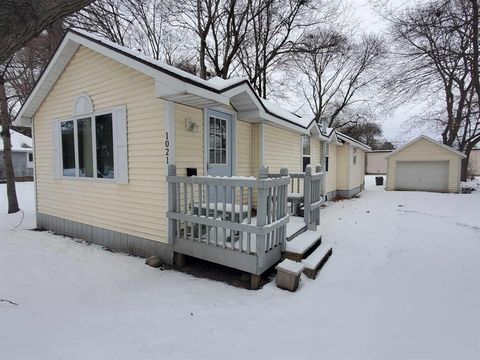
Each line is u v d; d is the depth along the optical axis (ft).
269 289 11.38
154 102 14.48
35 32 6.78
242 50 50.19
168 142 14.06
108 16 35.86
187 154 15.16
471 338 7.93
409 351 7.38
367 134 116.16
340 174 45.37
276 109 26.43
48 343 7.48
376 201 39.99
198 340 7.86
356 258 15.06
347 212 30.27
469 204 36.42
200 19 44.55
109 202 17.20
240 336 8.09
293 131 27.53
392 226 23.02
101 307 9.86
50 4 6.49
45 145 21.52
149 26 45.85
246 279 12.40
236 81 15.55
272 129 23.45
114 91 16.25
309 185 17.01
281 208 13.16
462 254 15.75
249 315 9.33
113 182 16.71
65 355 6.95
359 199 42.70
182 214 13.65
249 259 11.68
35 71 39.55
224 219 12.33
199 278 12.84
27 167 73.77
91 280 12.45
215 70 47.21
